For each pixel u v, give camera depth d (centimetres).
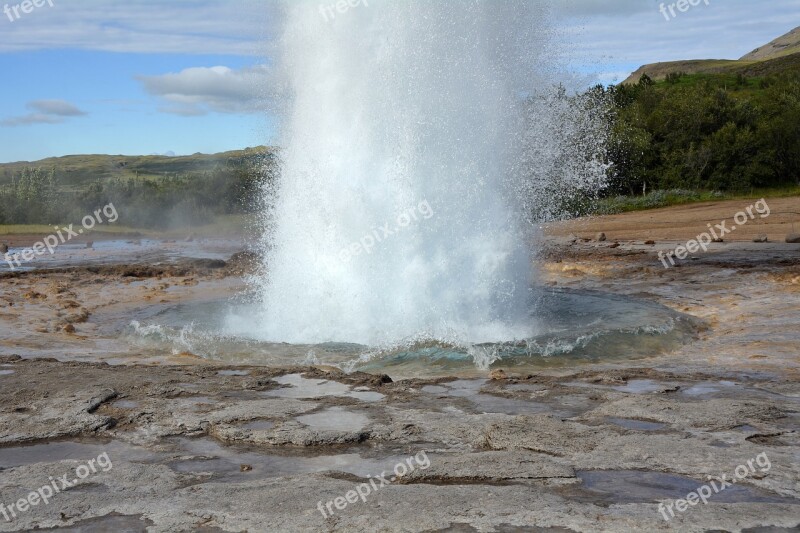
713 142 4488
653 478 500
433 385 774
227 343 1006
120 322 1230
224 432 604
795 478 498
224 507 464
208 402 701
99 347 1027
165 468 535
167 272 1998
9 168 10688
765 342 953
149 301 1472
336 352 947
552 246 2345
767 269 1563
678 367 855
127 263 2341
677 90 5578
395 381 794
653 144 4631
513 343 937
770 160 4447
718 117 4756
